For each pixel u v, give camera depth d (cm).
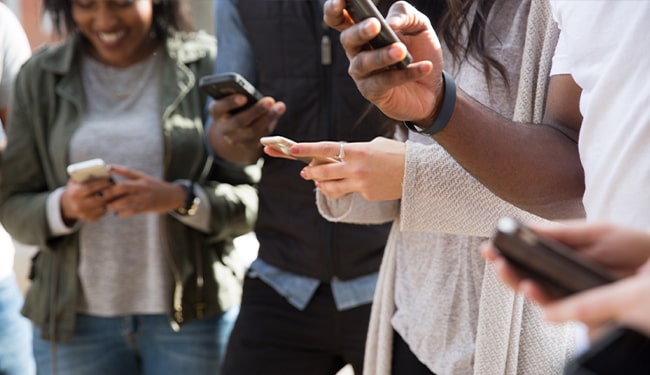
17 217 369
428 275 236
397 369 249
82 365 372
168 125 368
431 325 234
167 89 372
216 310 374
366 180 212
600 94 173
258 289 348
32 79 373
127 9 362
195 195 361
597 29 175
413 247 240
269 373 344
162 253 369
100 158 366
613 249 114
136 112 374
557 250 104
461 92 196
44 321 371
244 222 377
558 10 187
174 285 367
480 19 221
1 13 420
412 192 210
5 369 410
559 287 103
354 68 179
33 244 369
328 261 335
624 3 172
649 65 167
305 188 338
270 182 345
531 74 212
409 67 177
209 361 375
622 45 170
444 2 229
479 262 228
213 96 340
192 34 386
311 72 338
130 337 372
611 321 100
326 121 338
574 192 195
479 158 192
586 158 177
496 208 210
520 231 106
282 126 344
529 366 223
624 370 99
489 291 218
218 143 361
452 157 204
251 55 358
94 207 350
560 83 196
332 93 337
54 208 361
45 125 373
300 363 344
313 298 339
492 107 223
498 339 218
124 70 377
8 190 378
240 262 389
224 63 361
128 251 369
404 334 243
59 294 371
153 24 379
